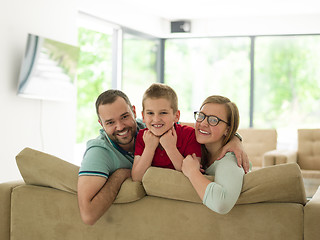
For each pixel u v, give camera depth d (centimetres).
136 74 757
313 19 720
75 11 572
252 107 799
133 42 741
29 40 474
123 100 191
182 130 188
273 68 786
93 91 1173
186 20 783
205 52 823
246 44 798
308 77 771
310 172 471
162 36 814
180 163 177
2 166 470
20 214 192
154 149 180
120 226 178
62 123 561
